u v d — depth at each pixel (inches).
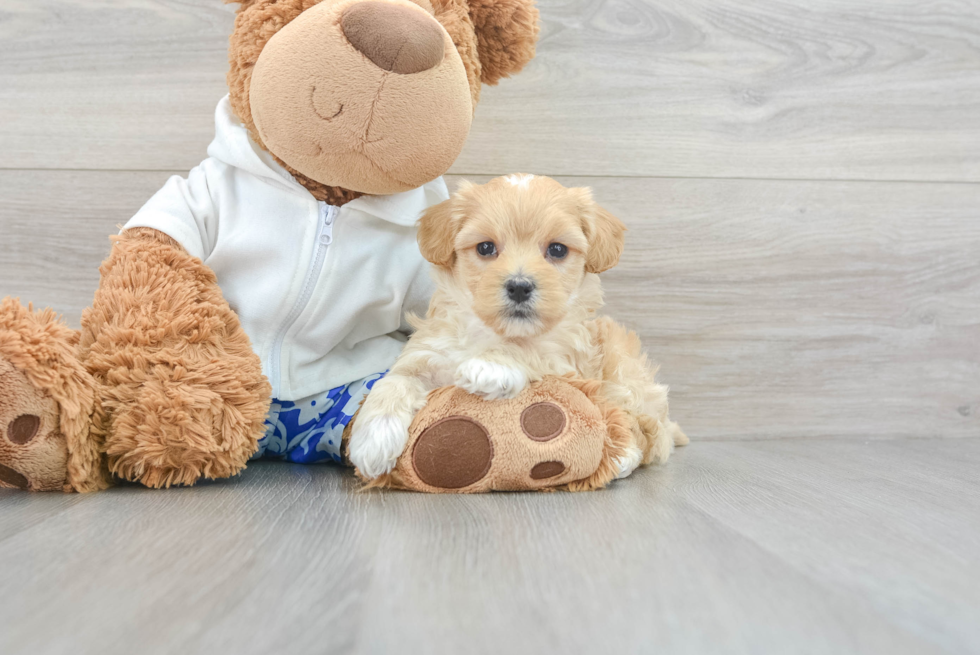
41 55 72.6
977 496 51.9
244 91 55.0
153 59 73.4
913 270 84.5
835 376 84.0
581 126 78.4
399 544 36.6
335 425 59.7
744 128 80.8
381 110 49.8
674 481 56.3
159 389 49.2
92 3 72.6
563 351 56.4
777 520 43.2
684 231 80.6
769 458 69.8
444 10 56.5
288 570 32.3
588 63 78.0
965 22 83.3
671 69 79.4
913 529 41.7
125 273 52.7
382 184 55.2
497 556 34.7
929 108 83.5
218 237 58.7
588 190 56.7
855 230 83.4
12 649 24.1
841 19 81.6
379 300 61.5
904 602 29.7
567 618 27.3
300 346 60.5
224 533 38.2
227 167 60.2
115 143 73.5
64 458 47.4
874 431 84.7
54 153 73.2
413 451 49.9
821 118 82.0
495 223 52.3
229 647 24.4
